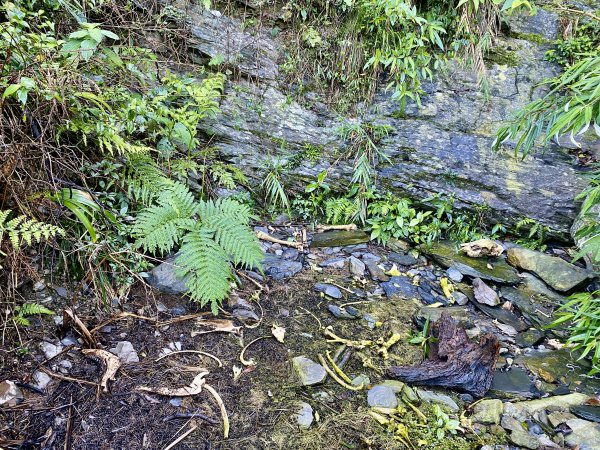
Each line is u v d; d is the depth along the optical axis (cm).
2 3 241
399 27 400
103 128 247
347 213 380
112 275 255
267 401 217
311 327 271
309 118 396
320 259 339
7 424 182
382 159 397
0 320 212
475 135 405
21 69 214
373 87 404
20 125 227
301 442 201
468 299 327
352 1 387
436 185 394
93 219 245
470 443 215
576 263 368
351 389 232
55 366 208
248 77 384
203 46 369
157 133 301
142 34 347
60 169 250
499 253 360
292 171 385
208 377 222
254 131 379
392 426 215
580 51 412
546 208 389
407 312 298
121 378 210
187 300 263
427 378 239
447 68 414
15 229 208
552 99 272
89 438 185
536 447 216
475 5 380
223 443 195
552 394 255
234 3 384
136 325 241
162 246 247
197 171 345
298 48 396
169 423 198
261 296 287
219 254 251
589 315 242
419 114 407
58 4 268
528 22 429
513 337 299
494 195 393
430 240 368
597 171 310
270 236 350
